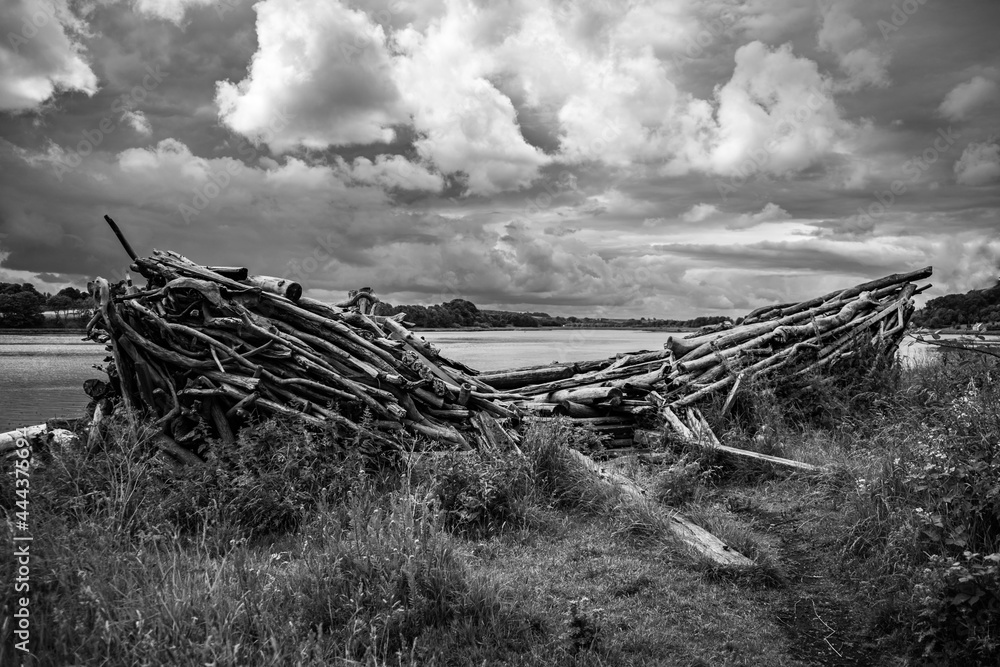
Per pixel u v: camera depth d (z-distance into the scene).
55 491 6.63
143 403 9.35
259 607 4.63
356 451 8.08
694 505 8.01
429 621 4.81
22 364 29.84
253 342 9.56
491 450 8.73
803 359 13.67
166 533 6.08
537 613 5.06
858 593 5.54
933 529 5.25
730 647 4.85
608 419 11.85
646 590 5.74
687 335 15.39
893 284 16.03
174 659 4.02
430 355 11.98
